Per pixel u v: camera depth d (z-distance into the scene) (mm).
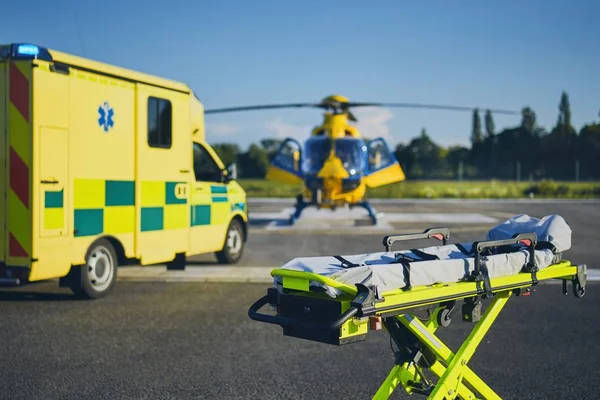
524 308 8336
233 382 5430
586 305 8523
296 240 16484
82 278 8750
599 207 31062
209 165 12016
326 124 20766
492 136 112875
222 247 11664
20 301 8867
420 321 3664
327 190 19781
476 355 6203
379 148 21547
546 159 104250
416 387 3709
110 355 6250
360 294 3127
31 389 5250
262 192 46062
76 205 8484
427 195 41906
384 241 4062
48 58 8008
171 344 6652
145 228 9625
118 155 9109
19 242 8008
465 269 3680
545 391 5176
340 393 5156
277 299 3521
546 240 4277
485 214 25391
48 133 8062
